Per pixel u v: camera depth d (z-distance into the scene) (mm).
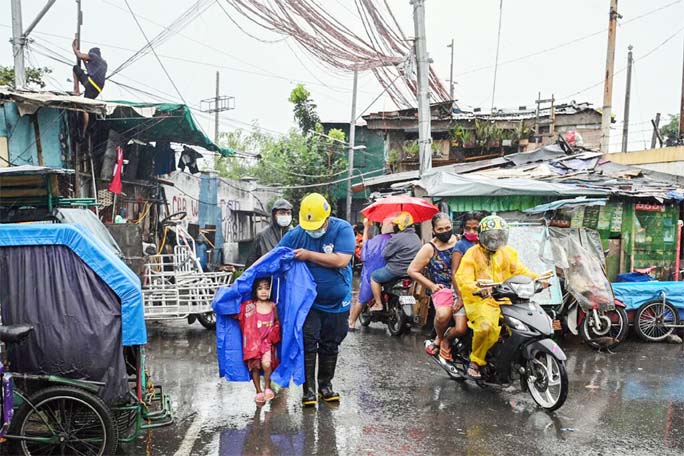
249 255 7625
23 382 4137
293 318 5566
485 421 5293
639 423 5258
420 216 10211
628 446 4734
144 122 12305
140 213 14516
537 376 5578
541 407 5629
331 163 29391
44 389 4078
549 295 8297
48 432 4273
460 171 16734
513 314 5621
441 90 15555
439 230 6922
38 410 4133
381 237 9547
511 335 5621
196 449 4648
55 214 6629
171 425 5160
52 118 11375
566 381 5316
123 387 4258
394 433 5000
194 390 6227
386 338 9055
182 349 8148
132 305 4262
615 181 11555
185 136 13602
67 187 10891
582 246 8539
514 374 5828
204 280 8945
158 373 6895
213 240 20438
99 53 12211
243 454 4562
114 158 12812
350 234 5770
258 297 5691
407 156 25359
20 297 4152
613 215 10258
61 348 4145
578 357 7781
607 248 10273
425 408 5656
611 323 8297
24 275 4168
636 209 10297
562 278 8562
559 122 23797
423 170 12945
